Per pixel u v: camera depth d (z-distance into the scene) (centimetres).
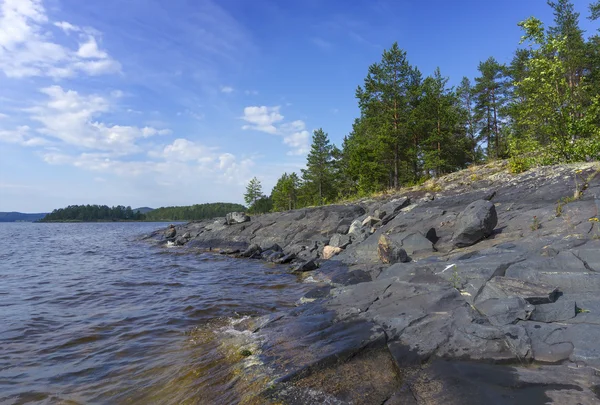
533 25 1502
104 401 454
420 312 581
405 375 429
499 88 3841
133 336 691
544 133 1636
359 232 1648
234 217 2778
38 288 1150
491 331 474
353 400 383
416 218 1416
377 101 3219
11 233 5553
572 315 489
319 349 511
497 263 707
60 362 573
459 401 357
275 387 425
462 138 3878
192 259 1981
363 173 3388
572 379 371
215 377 490
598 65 2867
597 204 880
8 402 453
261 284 1205
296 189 6362
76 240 3778
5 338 677
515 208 1241
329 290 913
